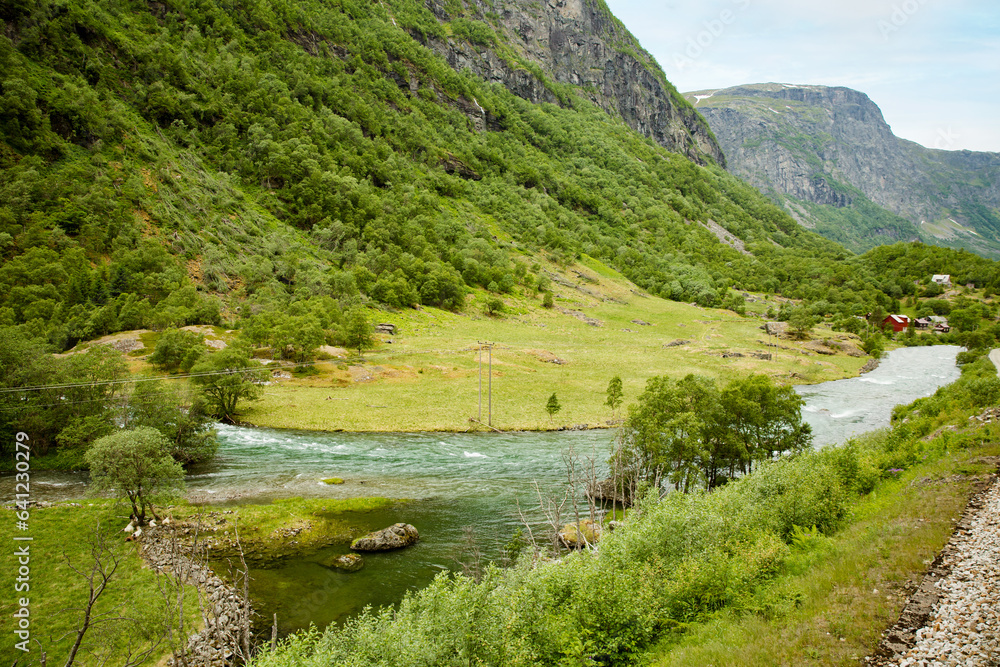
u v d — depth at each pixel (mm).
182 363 78438
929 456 29531
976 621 12812
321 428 68625
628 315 163500
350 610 28578
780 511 25109
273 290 119000
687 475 47250
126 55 167000
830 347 135000
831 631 14164
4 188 107625
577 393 89312
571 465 40375
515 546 36094
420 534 39000
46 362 55219
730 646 14930
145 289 102688
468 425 72438
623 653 17625
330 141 198875
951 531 17812
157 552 33438
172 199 131875
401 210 188375
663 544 22422
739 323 160250
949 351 138875
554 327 141250
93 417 50031
